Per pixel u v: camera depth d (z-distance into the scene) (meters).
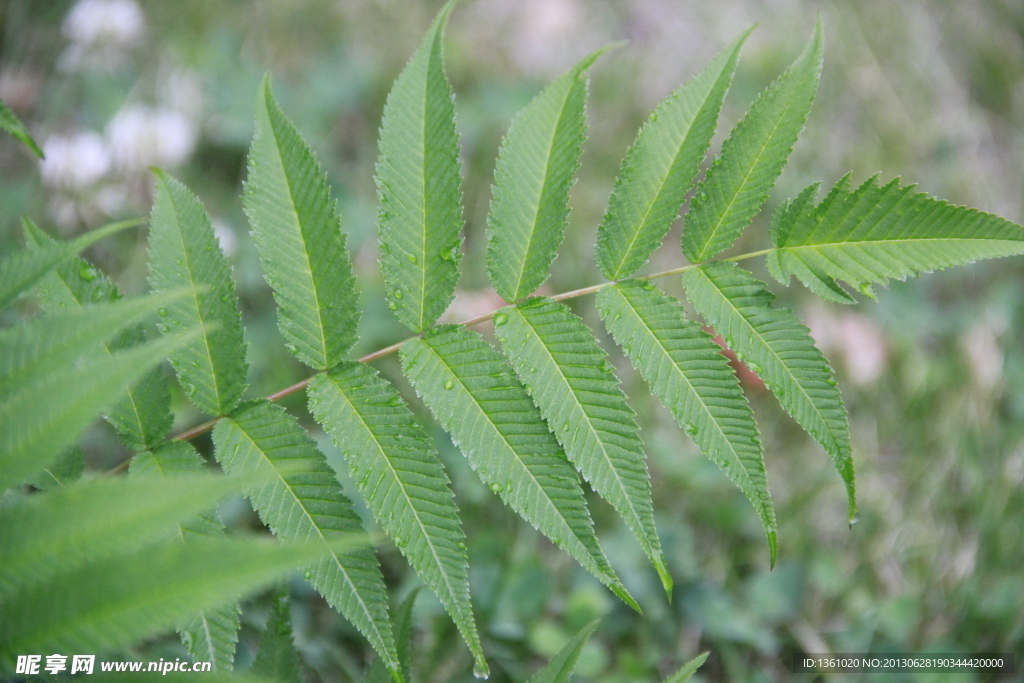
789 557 3.49
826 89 5.04
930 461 3.90
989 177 4.91
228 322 1.67
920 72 5.17
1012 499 3.66
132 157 3.80
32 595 0.91
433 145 1.71
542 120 1.74
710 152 4.70
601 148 4.57
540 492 1.56
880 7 5.36
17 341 1.14
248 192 1.68
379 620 1.50
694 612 3.16
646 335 1.68
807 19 5.26
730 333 1.68
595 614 2.98
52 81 3.94
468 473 3.25
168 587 0.90
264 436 1.62
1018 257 4.45
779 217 1.75
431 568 1.51
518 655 2.91
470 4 4.96
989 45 5.30
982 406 4.05
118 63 4.11
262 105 1.69
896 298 4.33
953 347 4.24
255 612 2.71
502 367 1.65
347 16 4.68
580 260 4.13
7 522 0.96
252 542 0.93
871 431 4.00
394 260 1.72
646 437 3.61
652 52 5.10
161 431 1.64
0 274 1.27
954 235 1.64
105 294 1.61
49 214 3.53
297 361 3.49
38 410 1.04
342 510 1.55
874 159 4.82
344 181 4.20
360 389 1.66
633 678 2.90
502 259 1.73
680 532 3.39
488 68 4.74
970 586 3.46
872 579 3.54
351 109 4.45
